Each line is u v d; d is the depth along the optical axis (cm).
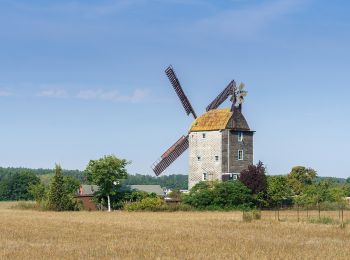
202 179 11119
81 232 5531
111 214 8906
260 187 10244
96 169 11031
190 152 11325
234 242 4566
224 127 10912
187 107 11675
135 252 3959
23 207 11538
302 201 10681
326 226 6138
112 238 4959
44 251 4028
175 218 7662
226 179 10831
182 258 3666
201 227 6091
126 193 11425
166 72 11662
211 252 3947
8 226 6291
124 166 11225
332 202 11100
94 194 11250
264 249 4106
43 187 13475
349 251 3997
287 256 3722
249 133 11250
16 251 4038
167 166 11738
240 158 11088
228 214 8719
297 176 16988
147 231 5625
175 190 11962
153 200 10044
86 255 3822
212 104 11638
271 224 6394
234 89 11250
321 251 3994
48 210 10512
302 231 5572
